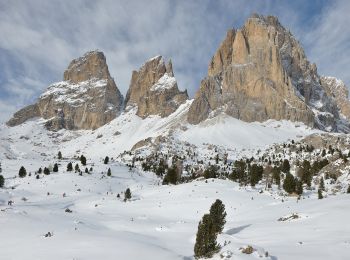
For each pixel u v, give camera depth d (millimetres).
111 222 64688
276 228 48281
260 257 31578
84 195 117562
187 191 96312
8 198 105500
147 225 62594
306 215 52719
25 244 39906
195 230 56562
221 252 32844
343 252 32875
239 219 63375
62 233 45688
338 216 48719
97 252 35188
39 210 73562
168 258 34469
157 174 188125
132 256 34125
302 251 34031
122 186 143250
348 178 106438
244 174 142000
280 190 102188
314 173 128875
